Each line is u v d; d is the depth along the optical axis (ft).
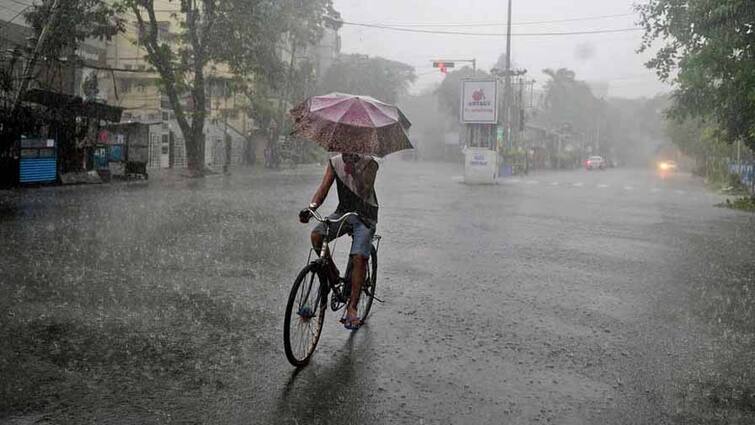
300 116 16.16
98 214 41.01
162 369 14.20
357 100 15.69
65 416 11.71
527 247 33.88
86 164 73.26
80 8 73.36
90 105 69.15
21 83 63.52
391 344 16.69
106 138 77.30
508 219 46.93
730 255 33.40
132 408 12.17
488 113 96.22
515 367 15.25
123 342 15.88
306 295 14.88
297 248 30.60
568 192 83.05
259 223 39.45
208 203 51.52
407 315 19.58
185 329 17.15
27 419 11.52
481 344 16.93
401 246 32.76
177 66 93.61
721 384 14.48
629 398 13.55
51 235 31.53
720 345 17.44
